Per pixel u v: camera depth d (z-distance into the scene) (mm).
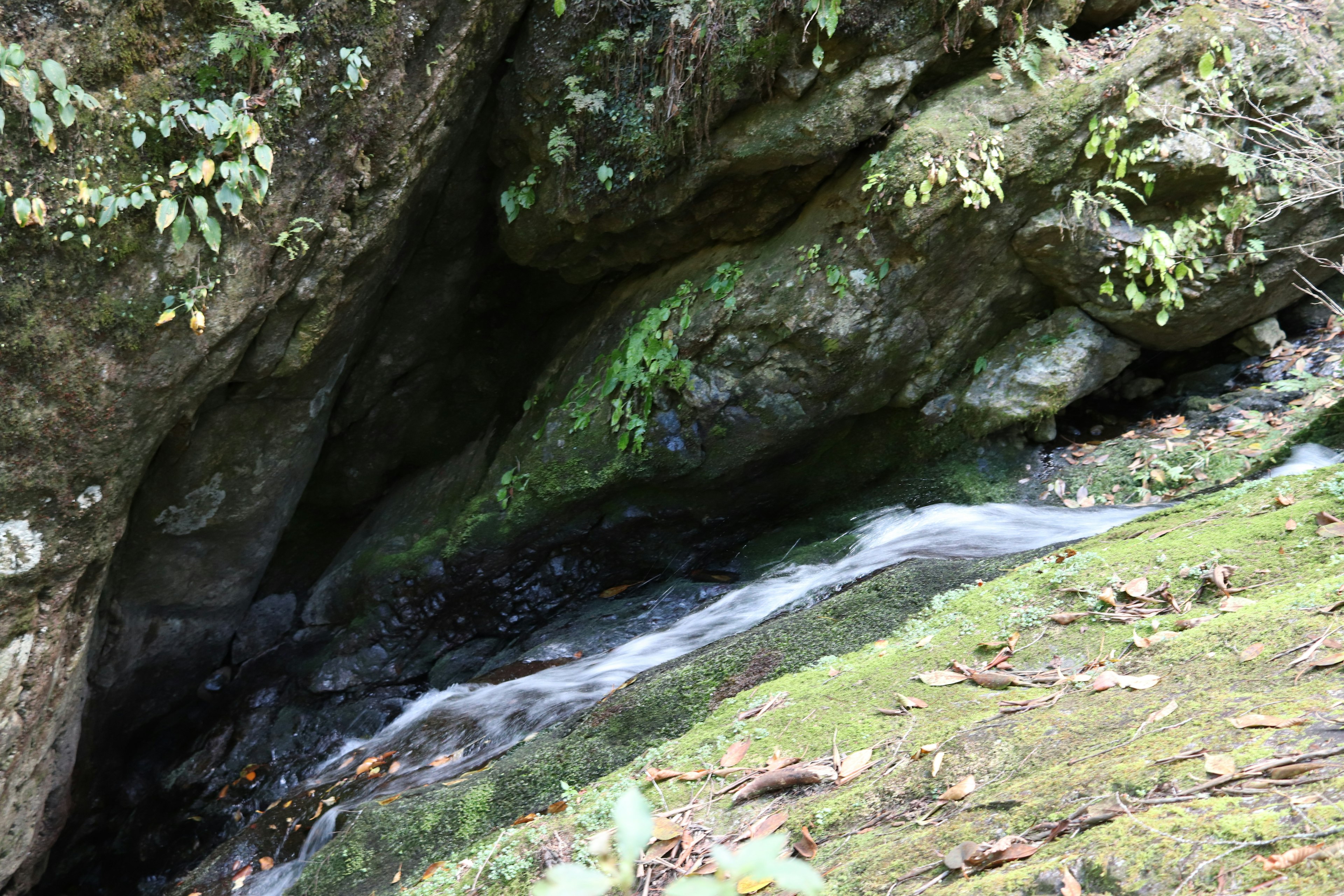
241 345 4902
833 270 5426
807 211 5578
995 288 5727
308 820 4648
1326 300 5617
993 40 5234
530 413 6664
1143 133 5301
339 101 4613
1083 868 1664
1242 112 5492
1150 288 5672
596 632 5973
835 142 5188
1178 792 1825
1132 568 3377
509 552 6445
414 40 4738
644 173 5543
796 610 5109
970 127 5133
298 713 6500
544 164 5840
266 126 4441
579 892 775
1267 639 2480
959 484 5941
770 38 5000
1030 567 3742
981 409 5891
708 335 5758
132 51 4086
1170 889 1522
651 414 5957
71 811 6422
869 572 5301
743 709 3342
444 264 6477
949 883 1894
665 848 2609
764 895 2205
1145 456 5633
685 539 6520
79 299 4219
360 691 6512
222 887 4375
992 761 2391
